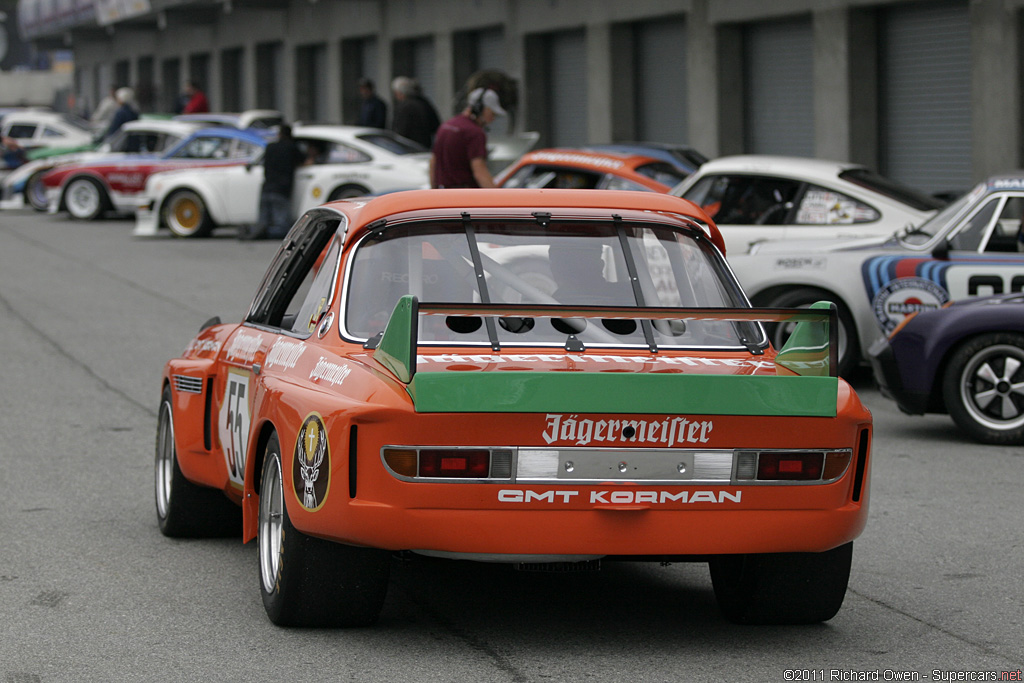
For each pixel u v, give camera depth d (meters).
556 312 6.79
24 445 13.14
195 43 68.81
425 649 7.32
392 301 7.59
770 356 7.61
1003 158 26.66
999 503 10.89
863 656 7.27
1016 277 14.89
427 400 6.61
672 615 8.07
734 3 33.75
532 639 7.52
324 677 6.85
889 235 17.44
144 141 40.94
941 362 13.31
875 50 30.36
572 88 41.91
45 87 101.00
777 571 7.51
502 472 6.68
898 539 9.84
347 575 7.30
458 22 45.94
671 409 6.73
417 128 36.44
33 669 7.00
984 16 26.80
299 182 33.78
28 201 46.41
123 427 14.05
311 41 56.31
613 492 6.75
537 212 8.02
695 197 18.66
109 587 8.57
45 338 20.09
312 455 6.97
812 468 6.94
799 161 18.56
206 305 23.52
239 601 8.25
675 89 37.41
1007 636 7.65
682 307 7.27
